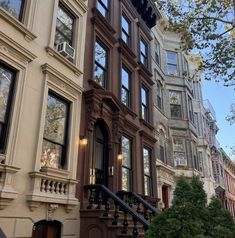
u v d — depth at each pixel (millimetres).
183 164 18422
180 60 21547
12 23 7059
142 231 8234
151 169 13797
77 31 9703
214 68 9562
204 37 9250
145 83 15070
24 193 6484
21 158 6578
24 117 6879
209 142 27516
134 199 9859
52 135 7848
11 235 5988
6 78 6773
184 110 20109
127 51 13289
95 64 10711
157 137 16562
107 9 12609
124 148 11664
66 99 8523
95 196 8336
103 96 9734
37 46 7777
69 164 8039
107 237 7262
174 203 4684
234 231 4438
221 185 29344
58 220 7250
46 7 8438
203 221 4449
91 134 9203
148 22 17328
